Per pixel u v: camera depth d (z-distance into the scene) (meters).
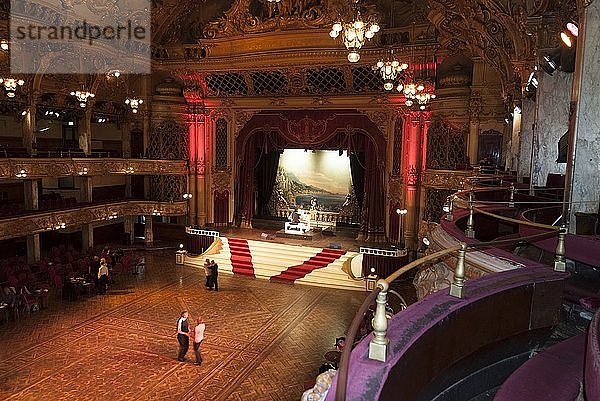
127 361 13.95
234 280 22.98
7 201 26.61
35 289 18.41
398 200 26.17
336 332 16.59
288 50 24.94
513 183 12.23
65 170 23.48
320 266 23.73
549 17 9.99
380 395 2.48
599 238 5.39
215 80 28.81
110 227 31.66
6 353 14.30
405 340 2.91
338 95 26.70
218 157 30.50
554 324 4.23
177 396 12.02
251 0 25.91
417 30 22.86
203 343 15.39
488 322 3.75
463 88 22.75
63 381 12.64
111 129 32.16
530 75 12.20
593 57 7.10
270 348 15.13
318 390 2.87
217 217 30.83
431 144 24.20
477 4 13.44
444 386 3.51
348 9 23.39
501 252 5.43
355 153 27.88
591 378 2.18
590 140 7.20
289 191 32.69
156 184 29.94
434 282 6.70
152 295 20.36
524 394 2.70
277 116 28.72
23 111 23.03
